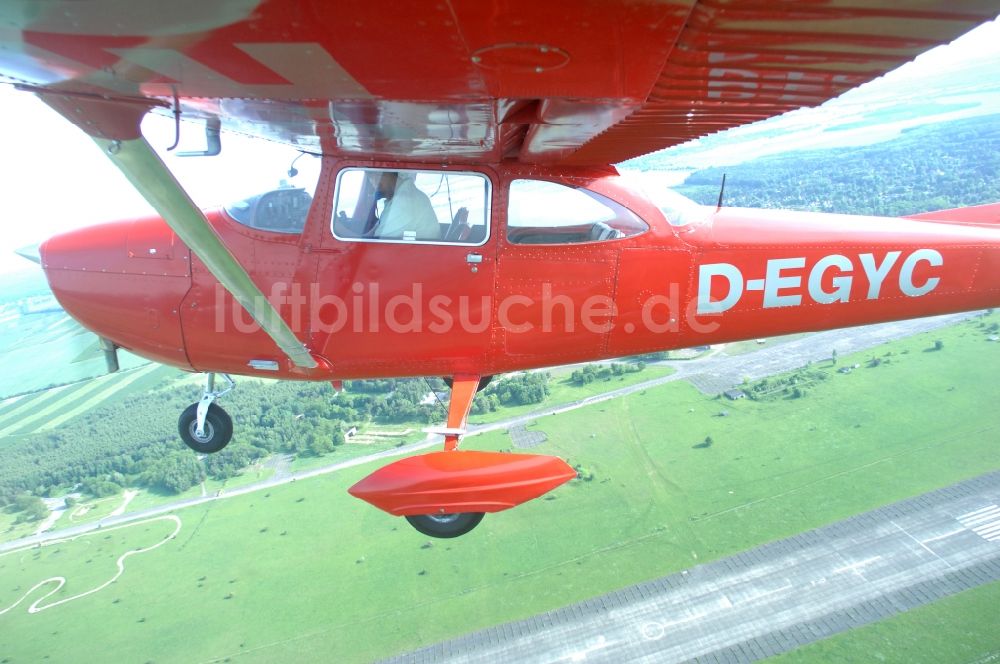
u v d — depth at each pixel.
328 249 3.87
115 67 2.00
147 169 2.59
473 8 1.48
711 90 2.31
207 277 4.04
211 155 3.45
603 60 1.87
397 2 1.45
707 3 1.54
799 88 2.26
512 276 3.94
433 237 3.89
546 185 3.93
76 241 4.30
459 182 3.85
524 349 4.14
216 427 4.86
